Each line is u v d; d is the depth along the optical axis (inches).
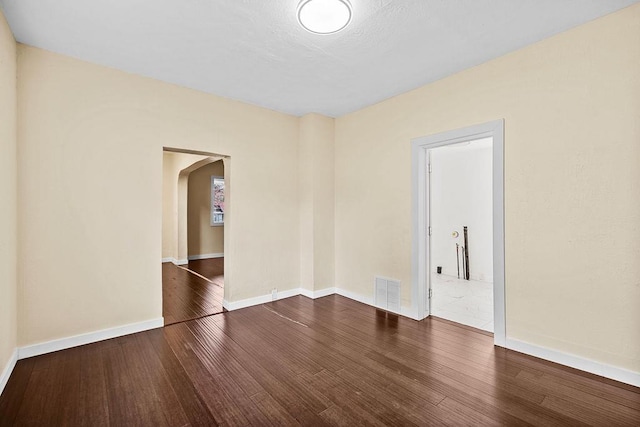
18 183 98.2
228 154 147.8
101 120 114.0
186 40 97.6
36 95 101.4
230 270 150.3
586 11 84.5
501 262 107.9
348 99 149.0
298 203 176.1
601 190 88.3
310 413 74.6
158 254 127.4
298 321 135.1
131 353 104.3
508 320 107.3
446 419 72.1
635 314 83.4
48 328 103.8
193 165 242.1
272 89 136.9
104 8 81.4
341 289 173.9
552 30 93.4
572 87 92.8
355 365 96.9
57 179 105.3
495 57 109.3
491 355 102.8
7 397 80.0
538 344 100.6
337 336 119.1
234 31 92.4
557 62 95.5
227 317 140.0
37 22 87.8
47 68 103.4
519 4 81.0
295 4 80.1
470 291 188.4
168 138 129.6
